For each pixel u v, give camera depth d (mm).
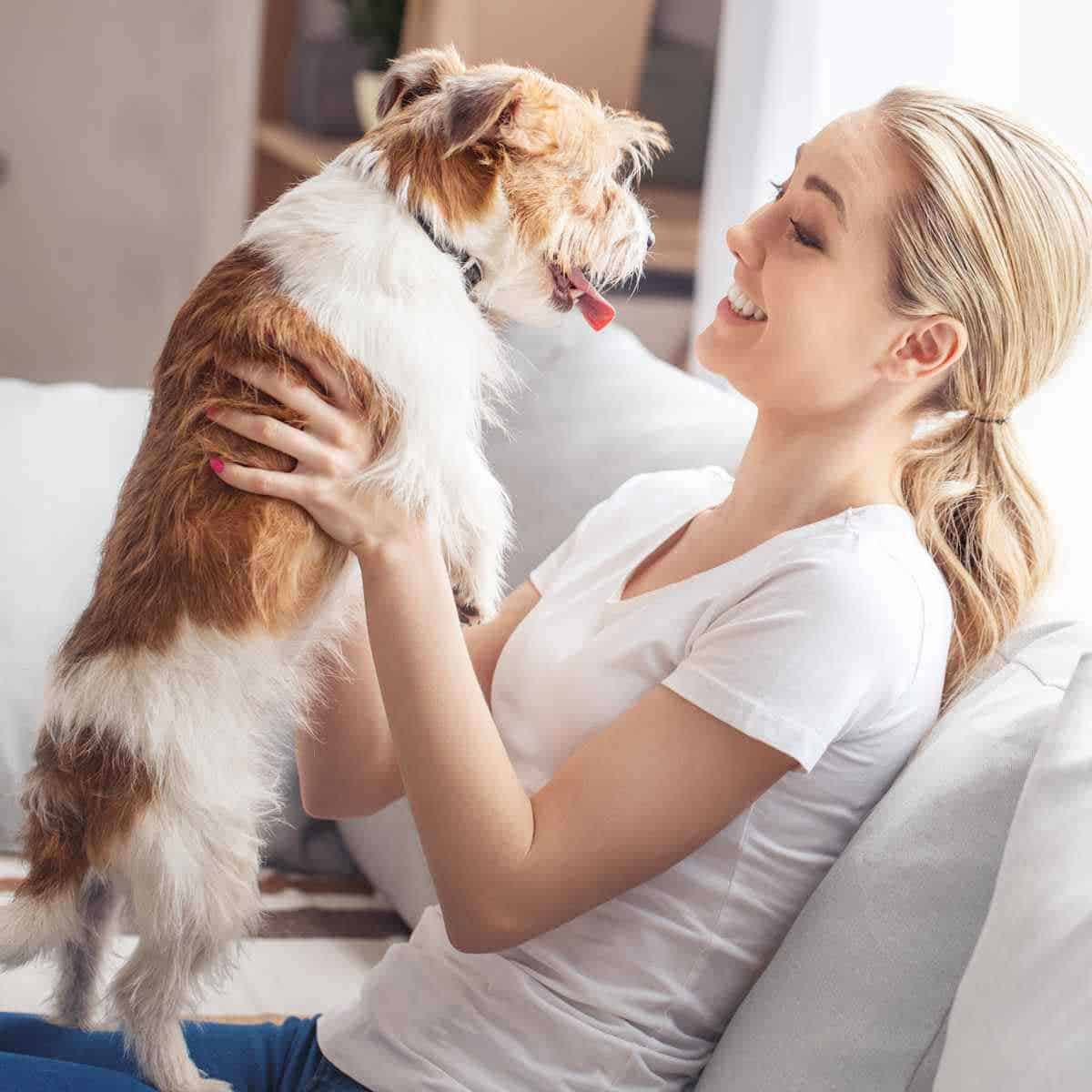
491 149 1407
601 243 1514
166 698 1281
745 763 1150
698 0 3658
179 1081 1321
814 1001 1125
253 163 4316
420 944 1320
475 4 3318
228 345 1279
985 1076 924
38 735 1384
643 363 2176
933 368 1241
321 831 2094
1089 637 1283
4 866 1920
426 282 1324
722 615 1223
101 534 2111
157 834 1284
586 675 1276
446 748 1166
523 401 2150
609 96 3461
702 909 1213
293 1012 1697
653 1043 1204
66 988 1432
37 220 4453
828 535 1218
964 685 1317
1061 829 1009
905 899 1125
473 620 1537
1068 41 1843
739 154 2549
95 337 4598
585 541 1477
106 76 4371
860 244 1230
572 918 1182
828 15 2291
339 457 1234
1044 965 933
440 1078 1201
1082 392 1684
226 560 1267
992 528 1352
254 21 4234
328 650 1396
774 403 1285
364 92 3820
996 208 1207
